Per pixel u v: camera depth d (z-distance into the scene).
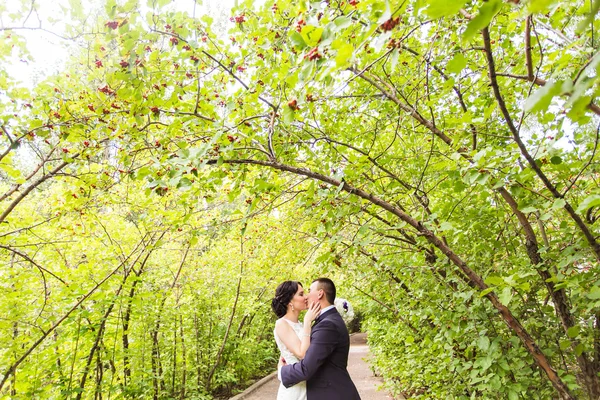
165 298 4.86
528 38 1.59
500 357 2.22
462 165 1.94
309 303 2.38
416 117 2.30
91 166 2.88
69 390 3.37
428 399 3.39
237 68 2.63
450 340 2.43
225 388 7.14
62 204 3.50
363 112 2.83
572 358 2.51
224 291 6.76
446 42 2.17
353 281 4.27
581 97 0.64
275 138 2.41
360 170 2.50
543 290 2.68
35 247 3.87
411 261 3.00
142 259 4.75
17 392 3.48
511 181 1.79
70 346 3.95
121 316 4.13
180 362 5.71
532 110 0.67
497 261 2.63
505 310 2.03
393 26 1.09
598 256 1.79
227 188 3.15
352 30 1.62
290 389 2.28
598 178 2.17
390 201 2.56
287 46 2.23
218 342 6.58
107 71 2.12
